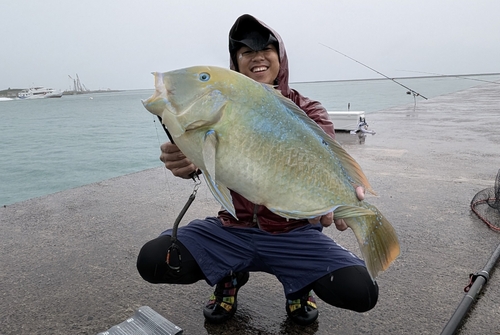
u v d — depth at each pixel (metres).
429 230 3.44
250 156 1.66
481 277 2.48
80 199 4.64
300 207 1.74
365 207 1.83
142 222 3.85
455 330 2.05
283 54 2.37
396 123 10.66
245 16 2.27
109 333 1.97
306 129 1.77
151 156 9.86
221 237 2.12
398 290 2.51
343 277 1.91
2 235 3.62
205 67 1.67
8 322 2.29
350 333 2.11
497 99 17.56
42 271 2.91
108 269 2.91
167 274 2.08
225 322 2.22
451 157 6.22
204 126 1.63
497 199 3.81
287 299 2.24
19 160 9.77
